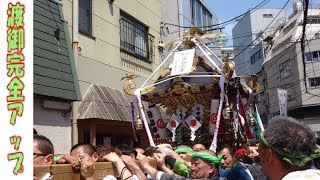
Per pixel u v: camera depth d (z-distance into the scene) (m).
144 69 11.77
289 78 27.92
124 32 10.88
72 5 8.32
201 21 19.00
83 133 8.46
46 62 6.77
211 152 3.24
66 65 7.32
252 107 7.39
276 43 30.97
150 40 12.32
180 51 6.90
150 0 12.62
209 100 6.62
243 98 6.98
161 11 13.95
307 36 26.41
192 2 17.81
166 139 6.79
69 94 7.05
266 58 32.72
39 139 2.46
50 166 2.07
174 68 6.68
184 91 6.48
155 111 7.03
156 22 12.93
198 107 6.73
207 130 6.71
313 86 26.41
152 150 3.26
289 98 28.16
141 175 2.65
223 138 6.39
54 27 7.39
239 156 4.67
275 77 29.97
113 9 10.36
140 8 11.88
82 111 8.30
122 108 9.42
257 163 4.90
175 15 15.80
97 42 9.49
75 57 7.87
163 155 3.23
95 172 2.42
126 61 10.81
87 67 8.98
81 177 2.30
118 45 10.47
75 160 2.30
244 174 3.89
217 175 3.18
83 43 8.91
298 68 26.64
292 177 1.73
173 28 15.48
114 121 9.09
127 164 2.66
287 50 27.84
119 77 10.34
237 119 6.16
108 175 2.47
